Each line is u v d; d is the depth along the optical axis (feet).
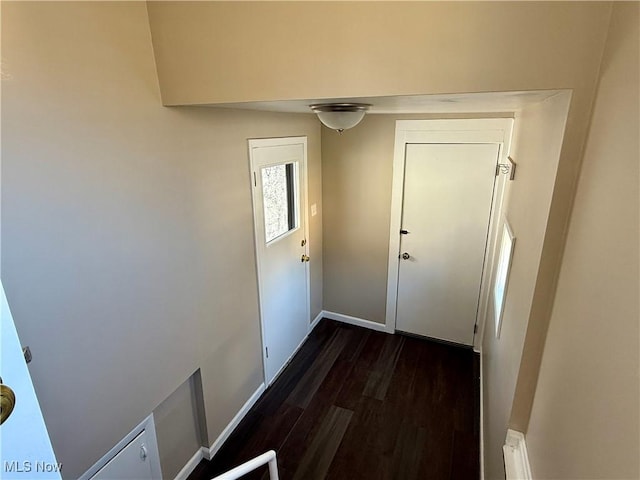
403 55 3.73
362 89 4.02
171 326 5.95
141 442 5.69
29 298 3.88
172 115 5.46
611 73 2.75
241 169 7.29
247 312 8.17
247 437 8.00
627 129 2.32
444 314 10.99
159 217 5.45
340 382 9.68
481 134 8.96
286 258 9.60
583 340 2.74
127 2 4.57
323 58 4.10
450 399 9.02
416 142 9.62
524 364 4.12
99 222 4.53
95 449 4.90
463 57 3.50
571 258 3.28
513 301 5.26
